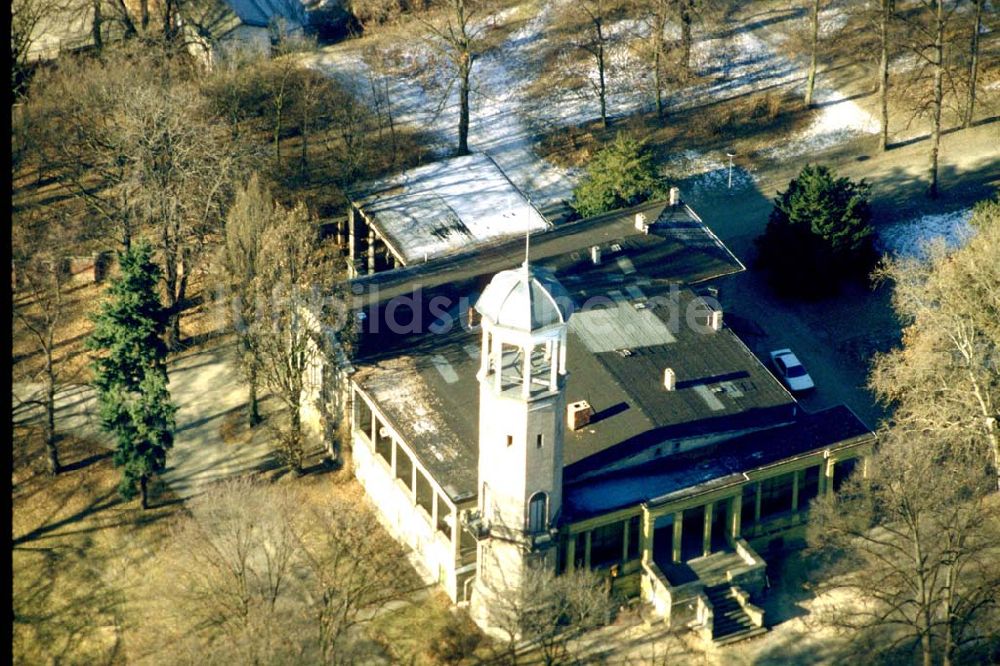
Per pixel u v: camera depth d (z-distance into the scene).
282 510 154.50
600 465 153.50
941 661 147.62
